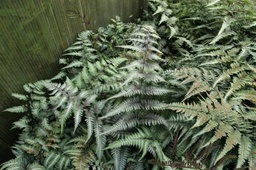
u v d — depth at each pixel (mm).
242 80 1978
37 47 2031
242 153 1489
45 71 2215
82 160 1671
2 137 1962
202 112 1704
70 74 2369
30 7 1854
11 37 1767
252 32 2590
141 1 3510
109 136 1808
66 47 2408
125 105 1771
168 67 2527
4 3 1643
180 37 2807
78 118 1716
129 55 2451
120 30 2795
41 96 2064
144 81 1950
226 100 1894
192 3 3250
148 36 2035
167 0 3473
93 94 1899
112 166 1694
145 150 1638
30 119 1958
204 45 2766
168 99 2037
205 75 2084
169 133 1818
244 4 2844
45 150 1785
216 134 1569
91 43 2492
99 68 2209
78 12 2383
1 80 1793
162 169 1640
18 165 1688
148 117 1800
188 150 1731
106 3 2797
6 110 1853
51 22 2111
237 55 2299
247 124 1665
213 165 1587
